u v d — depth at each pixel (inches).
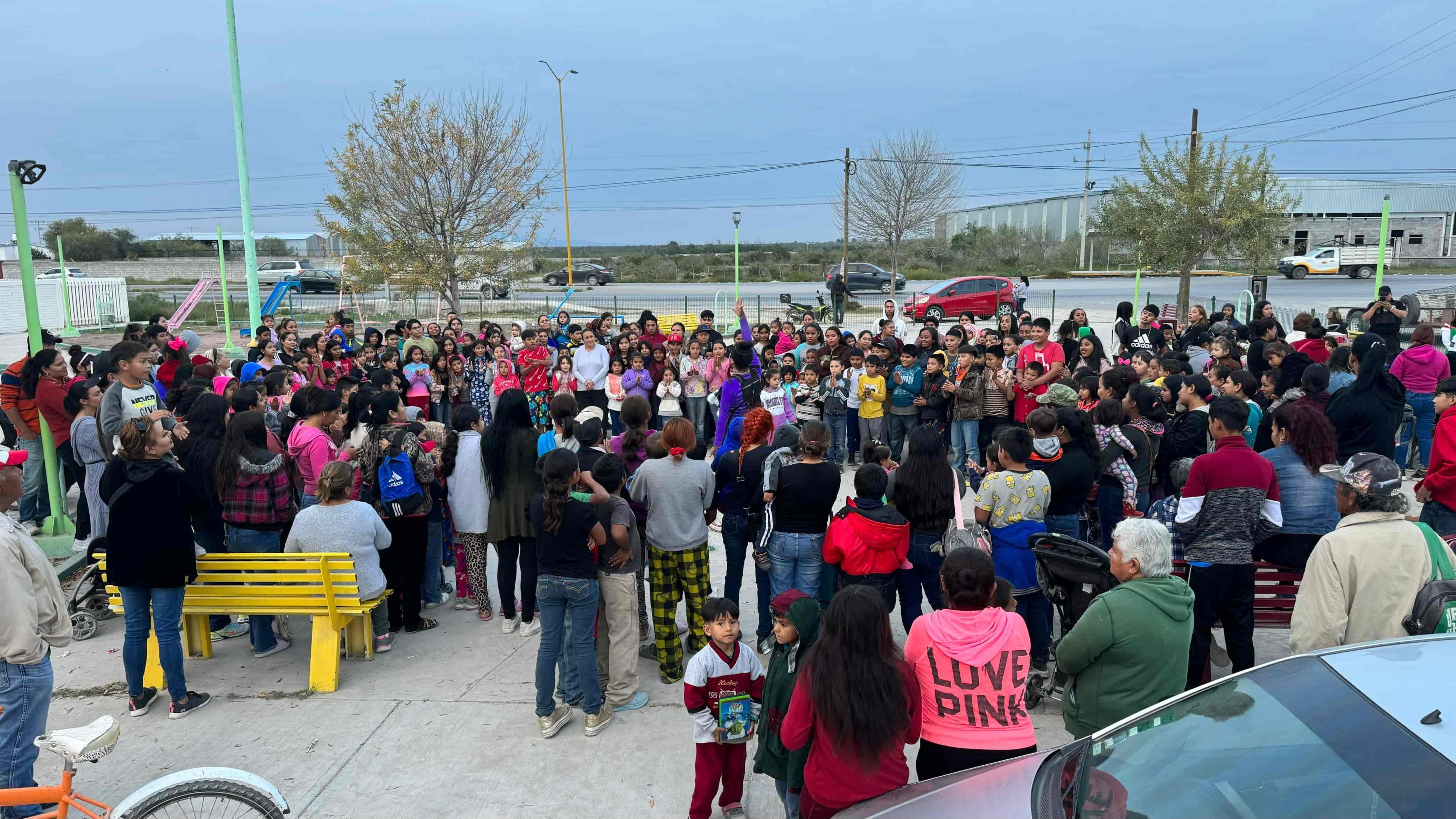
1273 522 180.2
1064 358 378.6
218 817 137.8
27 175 316.2
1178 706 111.8
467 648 244.7
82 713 208.4
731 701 154.8
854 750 119.0
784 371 445.1
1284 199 955.3
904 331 1017.5
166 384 423.8
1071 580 174.9
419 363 457.7
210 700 213.5
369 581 222.8
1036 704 200.2
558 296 1734.7
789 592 140.8
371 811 167.6
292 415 307.3
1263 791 93.0
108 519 227.9
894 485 209.9
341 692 217.5
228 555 220.5
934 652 129.1
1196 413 249.1
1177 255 926.4
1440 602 139.6
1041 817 98.4
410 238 1042.7
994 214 3769.7
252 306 829.8
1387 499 148.6
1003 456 202.8
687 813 166.7
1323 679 104.6
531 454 242.4
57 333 1227.2
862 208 1809.8
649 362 502.0
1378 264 696.4
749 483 228.7
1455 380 211.9
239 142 812.0
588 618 191.6
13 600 151.5
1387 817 83.7
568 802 170.2
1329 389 319.9
